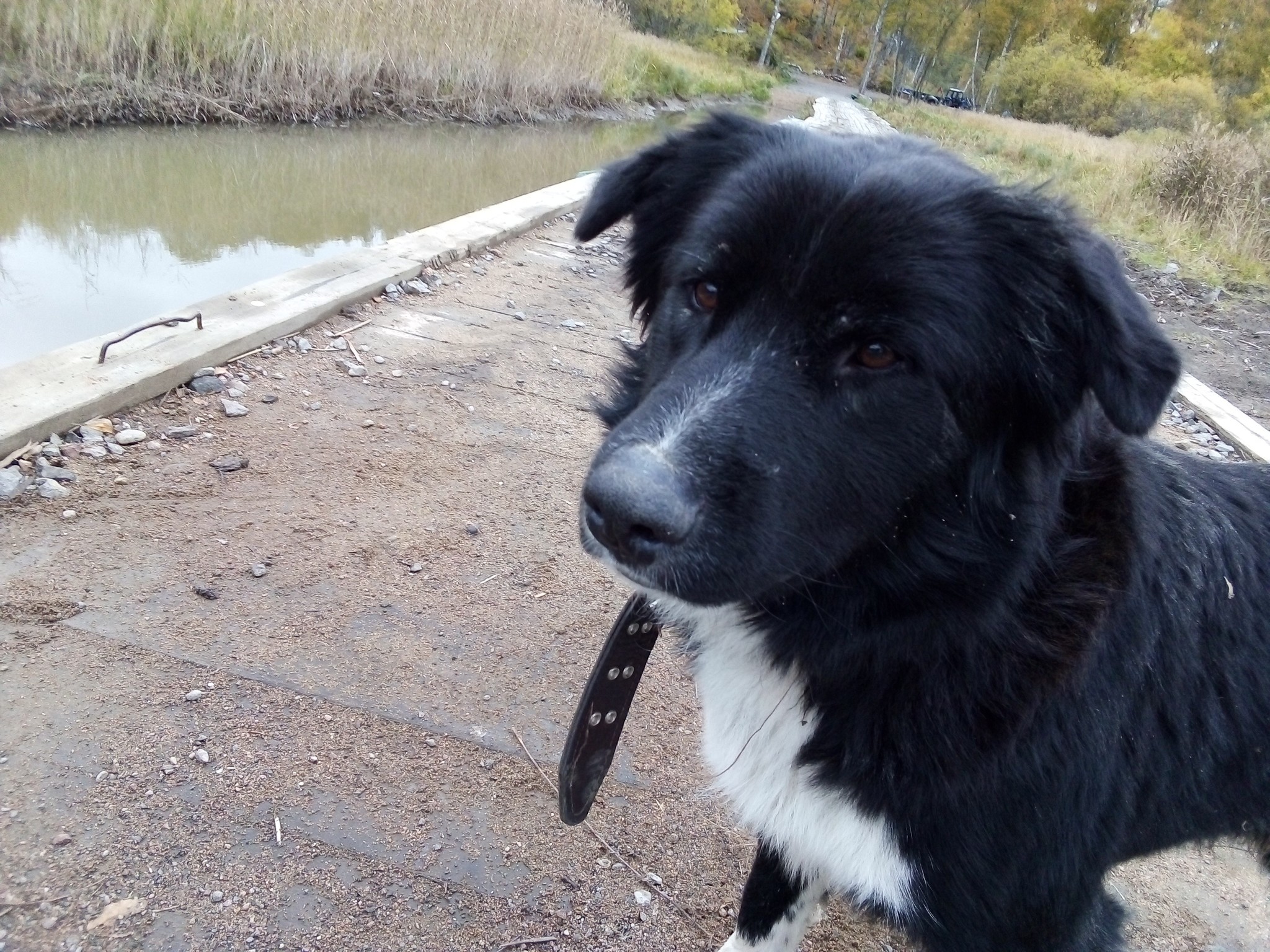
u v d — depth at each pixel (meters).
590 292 1.31
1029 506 0.37
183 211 1.64
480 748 0.54
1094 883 0.39
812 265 0.36
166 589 0.61
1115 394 0.33
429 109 2.99
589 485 0.34
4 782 0.47
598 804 0.53
